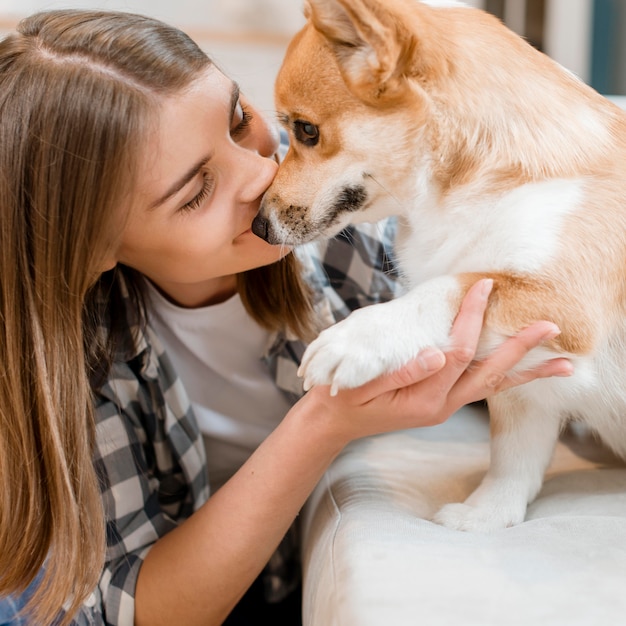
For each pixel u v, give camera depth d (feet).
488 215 3.43
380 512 3.38
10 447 3.51
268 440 3.64
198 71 3.57
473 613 2.53
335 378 2.96
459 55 3.54
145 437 4.38
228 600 3.73
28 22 3.73
